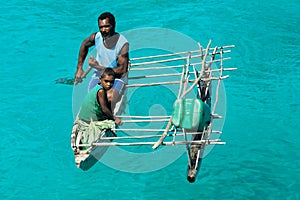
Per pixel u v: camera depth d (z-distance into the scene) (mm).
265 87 40875
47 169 32438
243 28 50219
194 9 54125
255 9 54375
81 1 56156
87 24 51250
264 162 32531
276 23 51281
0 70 43781
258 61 44500
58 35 49250
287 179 30906
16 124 37000
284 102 38938
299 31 49594
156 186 30641
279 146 34094
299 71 42969
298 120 36781
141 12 53375
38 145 34781
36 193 30297
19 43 47812
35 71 43781
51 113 38281
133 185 30781
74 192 30359
